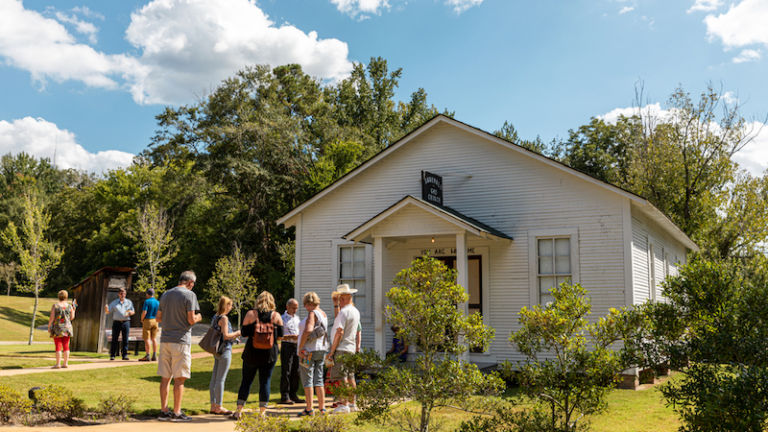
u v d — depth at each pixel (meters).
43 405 8.02
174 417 8.42
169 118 41.53
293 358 10.49
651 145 33.00
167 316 8.57
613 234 14.06
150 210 34.16
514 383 13.62
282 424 7.23
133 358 17.53
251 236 39.16
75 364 14.95
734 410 5.62
